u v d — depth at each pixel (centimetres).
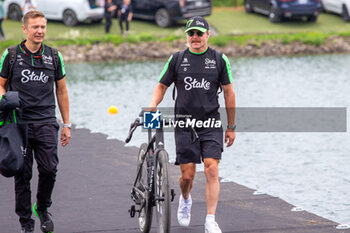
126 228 2077
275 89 6191
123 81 6750
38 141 1906
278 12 10369
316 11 10288
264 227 2075
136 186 2056
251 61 8569
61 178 2759
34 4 7944
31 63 1880
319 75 7144
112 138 3697
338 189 2920
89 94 5900
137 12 10100
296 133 4228
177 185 2686
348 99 5609
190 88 1919
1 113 1834
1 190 2550
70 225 2106
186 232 2045
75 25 9800
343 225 2081
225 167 3356
